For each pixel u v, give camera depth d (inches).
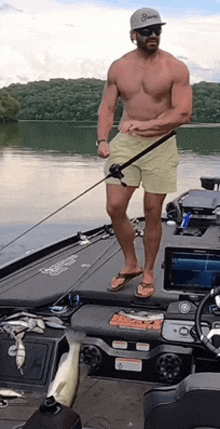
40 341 133.8
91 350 132.7
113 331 130.9
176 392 101.7
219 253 131.3
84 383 139.6
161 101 122.0
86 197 520.7
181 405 100.4
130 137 127.0
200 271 133.5
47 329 138.2
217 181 249.4
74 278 159.9
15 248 330.6
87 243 201.2
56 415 103.7
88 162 898.1
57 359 133.3
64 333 135.5
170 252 133.8
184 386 100.6
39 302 144.9
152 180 129.4
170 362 129.0
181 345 127.7
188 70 120.6
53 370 132.1
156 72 120.0
